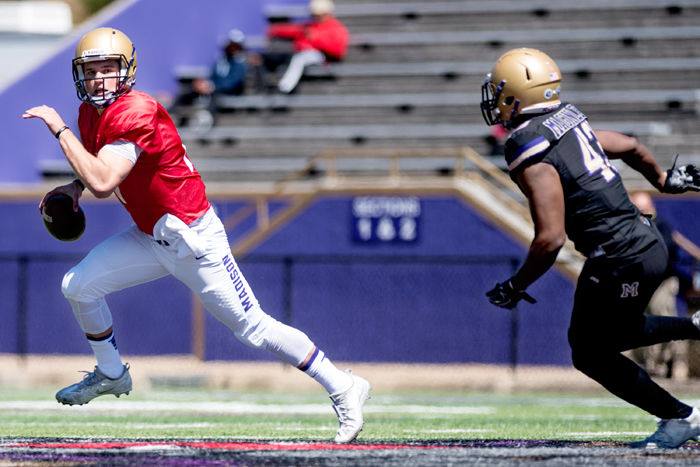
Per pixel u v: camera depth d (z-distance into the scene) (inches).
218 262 607.2
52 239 2043.6
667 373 1582.2
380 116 2375.7
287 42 2679.6
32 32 2741.1
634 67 2332.7
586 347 602.2
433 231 1839.3
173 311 1952.5
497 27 2556.6
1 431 810.8
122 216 2028.8
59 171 2349.9
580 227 582.9
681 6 2477.9
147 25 2532.0
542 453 565.6
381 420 1010.7
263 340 631.8
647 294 589.3
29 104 2347.4
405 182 1852.9
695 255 1679.4
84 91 582.6
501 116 594.6
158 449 585.3
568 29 2512.3
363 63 2534.5
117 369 654.5
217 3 2711.6
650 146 2138.3
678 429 610.9
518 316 1791.3
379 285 1852.9
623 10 2500.0
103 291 623.5
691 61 2365.9
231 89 2466.8
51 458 537.3
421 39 2549.2
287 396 1475.1
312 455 551.8
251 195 1932.8
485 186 1923.0
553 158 572.1
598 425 947.3
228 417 1048.2
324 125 2396.7
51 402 1282.0
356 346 1854.1
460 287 1827.0
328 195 1877.5
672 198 1792.6
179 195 592.1
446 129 2294.5
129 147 566.3
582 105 2265.0
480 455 552.4
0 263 2030.0
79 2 3853.3
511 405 1310.3
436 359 1825.8
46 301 2018.9
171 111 2500.0
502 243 1809.8
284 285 1866.4
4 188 2171.5
